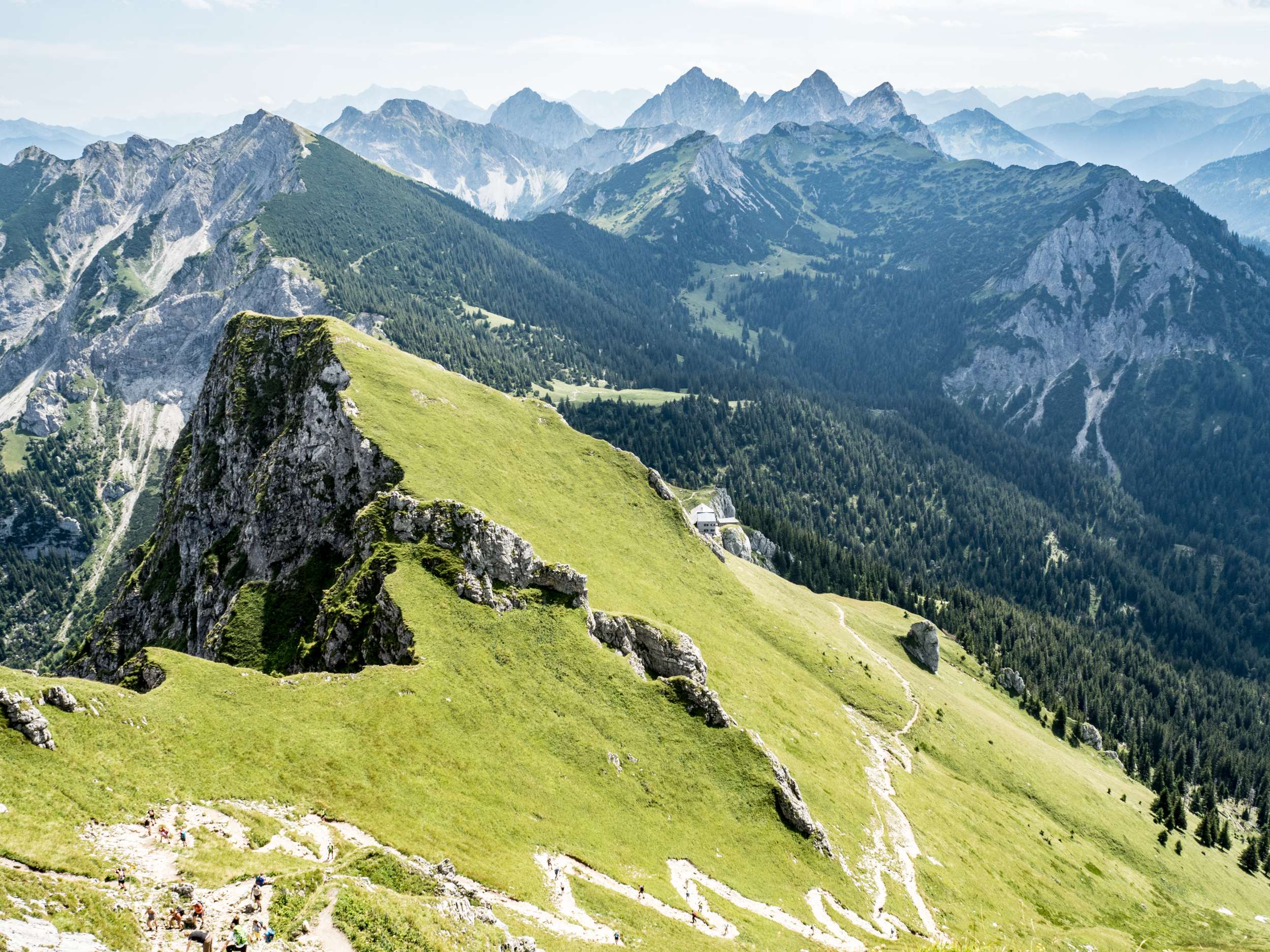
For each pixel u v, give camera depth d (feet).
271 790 196.44
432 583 317.63
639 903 214.07
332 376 434.30
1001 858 366.43
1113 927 361.51
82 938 125.39
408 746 234.38
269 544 399.03
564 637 323.57
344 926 141.59
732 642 422.00
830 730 396.98
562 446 506.48
